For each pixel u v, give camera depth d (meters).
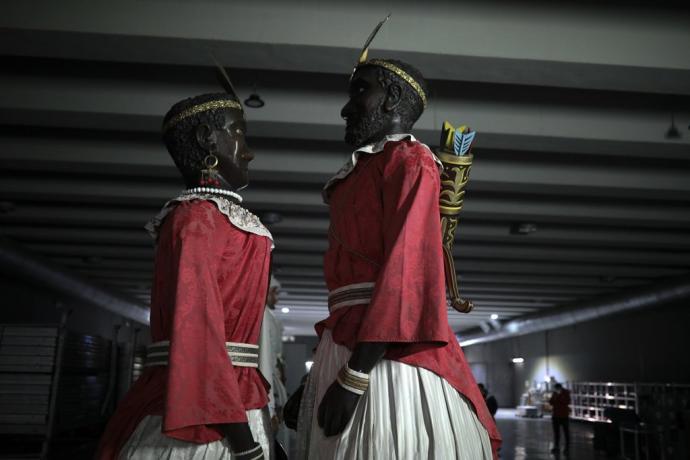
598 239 11.31
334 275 1.38
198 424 1.25
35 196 9.12
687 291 13.63
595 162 8.23
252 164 7.83
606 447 11.25
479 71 5.20
